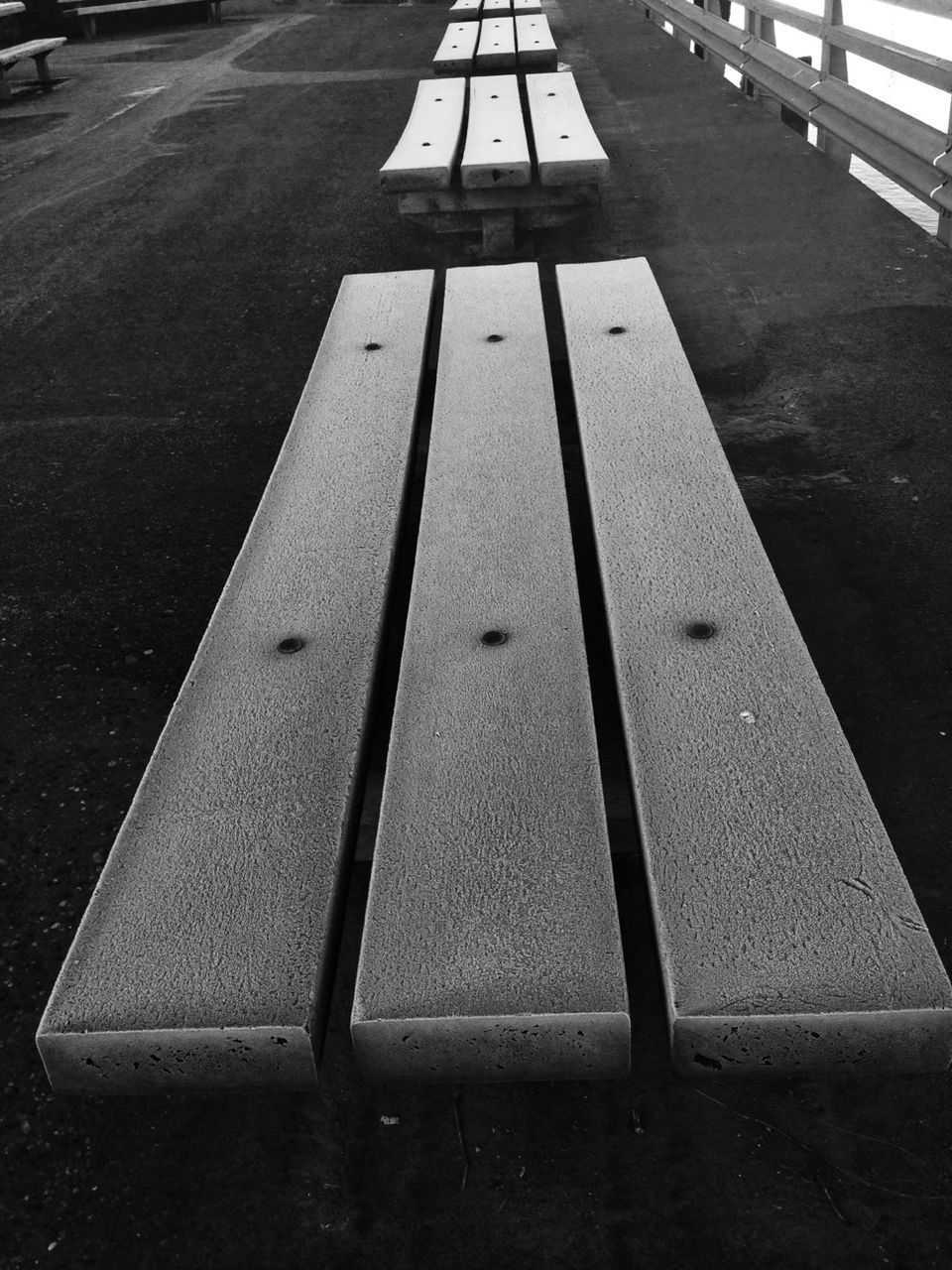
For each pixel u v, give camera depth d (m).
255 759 1.52
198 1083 1.24
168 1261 1.43
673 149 6.22
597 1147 1.51
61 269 5.23
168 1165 1.54
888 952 1.19
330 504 2.13
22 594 2.84
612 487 2.07
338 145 7.16
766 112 6.84
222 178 6.59
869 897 1.24
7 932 1.91
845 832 1.32
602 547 1.90
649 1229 1.42
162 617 2.72
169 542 3.03
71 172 7.18
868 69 8.70
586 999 1.17
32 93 10.52
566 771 1.44
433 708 1.57
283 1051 1.20
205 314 4.54
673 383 2.44
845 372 3.57
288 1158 1.53
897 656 2.35
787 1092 1.56
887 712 2.20
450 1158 1.51
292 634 1.78
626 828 1.81
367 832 1.79
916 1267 1.36
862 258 4.45
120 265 5.18
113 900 1.33
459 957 1.22
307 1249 1.43
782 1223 1.41
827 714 1.50
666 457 2.16
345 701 1.62
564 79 6.05
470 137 4.72
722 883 1.27
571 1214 1.44
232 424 3.65
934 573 2.59
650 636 1.68
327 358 2.75
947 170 4.20
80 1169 1.54
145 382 4.01
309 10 15.63
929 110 7.39
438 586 1.84
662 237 4.89
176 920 1.30
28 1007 1.77
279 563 1.97
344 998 1.74
